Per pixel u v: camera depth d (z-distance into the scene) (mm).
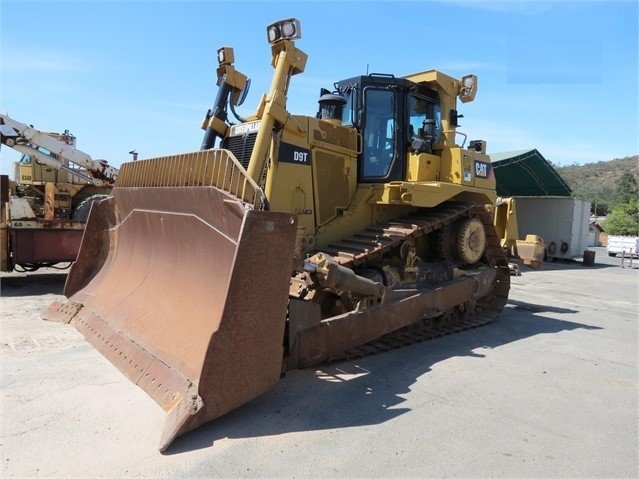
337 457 3324
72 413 3816
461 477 3143
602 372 5328
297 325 4441
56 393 4176
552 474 3221
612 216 44875
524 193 22938
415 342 6207
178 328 4059
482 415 4090
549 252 21578
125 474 3037
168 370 3744
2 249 9289
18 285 9664
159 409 3908
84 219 11195
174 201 4477
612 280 14781
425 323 6602
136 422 3689
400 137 6688
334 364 5262
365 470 3178
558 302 10195
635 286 13391
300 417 3902
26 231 9398
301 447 3436
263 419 3842
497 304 7938
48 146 10391
